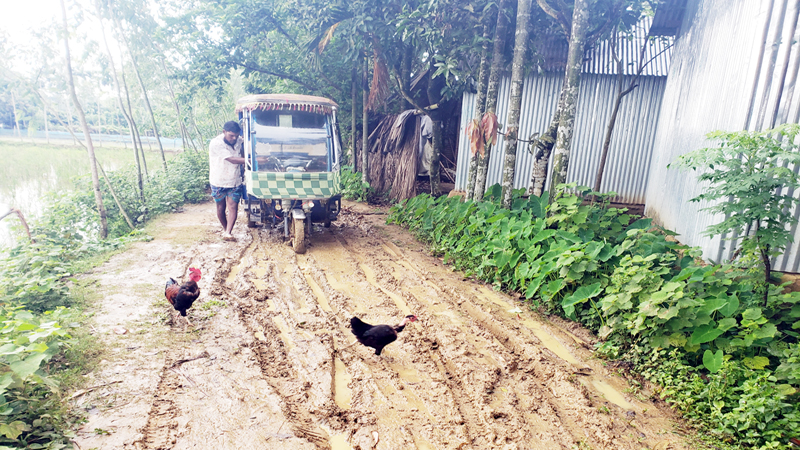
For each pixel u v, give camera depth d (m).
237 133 9.00
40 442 3.21
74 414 3.62
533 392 4.43
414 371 4.75
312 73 15.52
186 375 4.38
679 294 4.69
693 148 7.97
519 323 5.96
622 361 5.07
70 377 4.05
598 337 5.62
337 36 11.91
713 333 4.54
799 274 5.51
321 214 10.02
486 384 4.49
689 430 3.96
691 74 8.70
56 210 9.03
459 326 5.77
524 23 7.98
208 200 14.05
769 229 4.75
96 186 8.78
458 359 4.94
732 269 5.56
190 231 9.81
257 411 3.91
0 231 9.93
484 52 9.44
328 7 11.70
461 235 8.89
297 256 8.45
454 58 9.73
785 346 4.49
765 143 4.65
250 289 6.64
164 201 12.02
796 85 5.26
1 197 13.91
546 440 3.75
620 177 11.98
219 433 3.60
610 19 9.09
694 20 8.86
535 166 8.45
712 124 7.15
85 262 7.25
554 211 7.77
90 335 4.87
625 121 11.63
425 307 6.34
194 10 14.37
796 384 4.15
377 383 4.46
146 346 4.80
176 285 5.71
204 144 24.33
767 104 5.61
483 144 9.22
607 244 6.38
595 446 3.71
